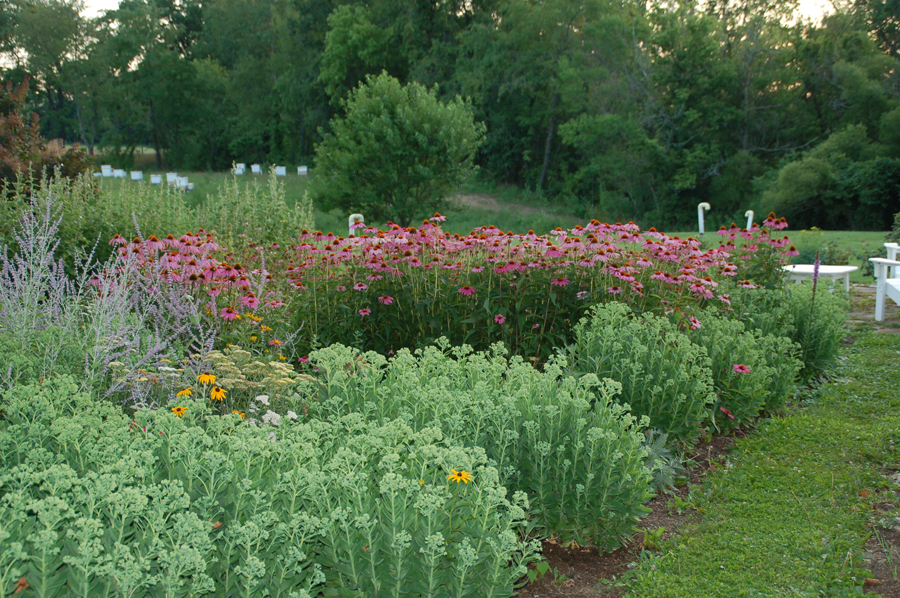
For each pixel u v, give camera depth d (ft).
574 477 10.59
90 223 26.71
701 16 114.73
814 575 10.28
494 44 126.82
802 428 16.61
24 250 14.98
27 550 6.62
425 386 11.64
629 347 15.23
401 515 7.63
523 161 142.92
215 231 29.32
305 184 112.06
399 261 19.47
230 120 191.72
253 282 18.69
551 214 120.26
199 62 194.70
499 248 19.03
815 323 21.61
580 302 18.94
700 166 113.50
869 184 96.84
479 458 9.11
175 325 15.99
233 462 8.16
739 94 116.67
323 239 20.75
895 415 17.60
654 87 119.65
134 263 17.04
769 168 112.57
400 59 142.31
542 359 18.69
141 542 6.91
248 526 6.79
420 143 79.15
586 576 10.62
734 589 9.98
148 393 12.84
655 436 14.42
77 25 188.24
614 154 119.65
